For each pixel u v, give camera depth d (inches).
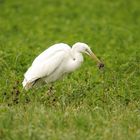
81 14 1119.0
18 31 986.7
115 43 859.4
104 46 840.9
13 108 547.2
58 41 844.0
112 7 1181.7
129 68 696.4
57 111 542.3
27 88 586.9
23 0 1229.7
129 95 613.9
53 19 1073.5
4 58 711.7
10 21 1063.6
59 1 1222.3
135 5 1203.9
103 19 1069.8
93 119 524.1
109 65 716.0
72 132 491.5
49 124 504.7
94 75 677.3
